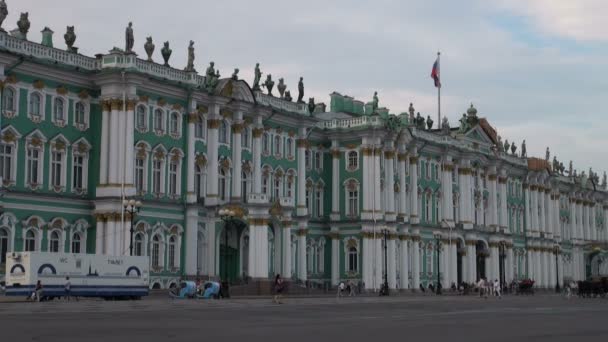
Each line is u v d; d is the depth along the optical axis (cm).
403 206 11456
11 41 7225
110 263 6650
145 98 8219
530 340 3014
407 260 11444
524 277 14788
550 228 15750
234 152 9356
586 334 3347
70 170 7762
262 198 9000
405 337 3122
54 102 7669
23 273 6162
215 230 8869
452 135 13012
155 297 7500
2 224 7150
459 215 12912
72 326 3538
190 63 8750
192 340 2931
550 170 15788
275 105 10088
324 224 11081
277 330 3456
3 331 3231
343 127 11056
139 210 7862
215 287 7506
